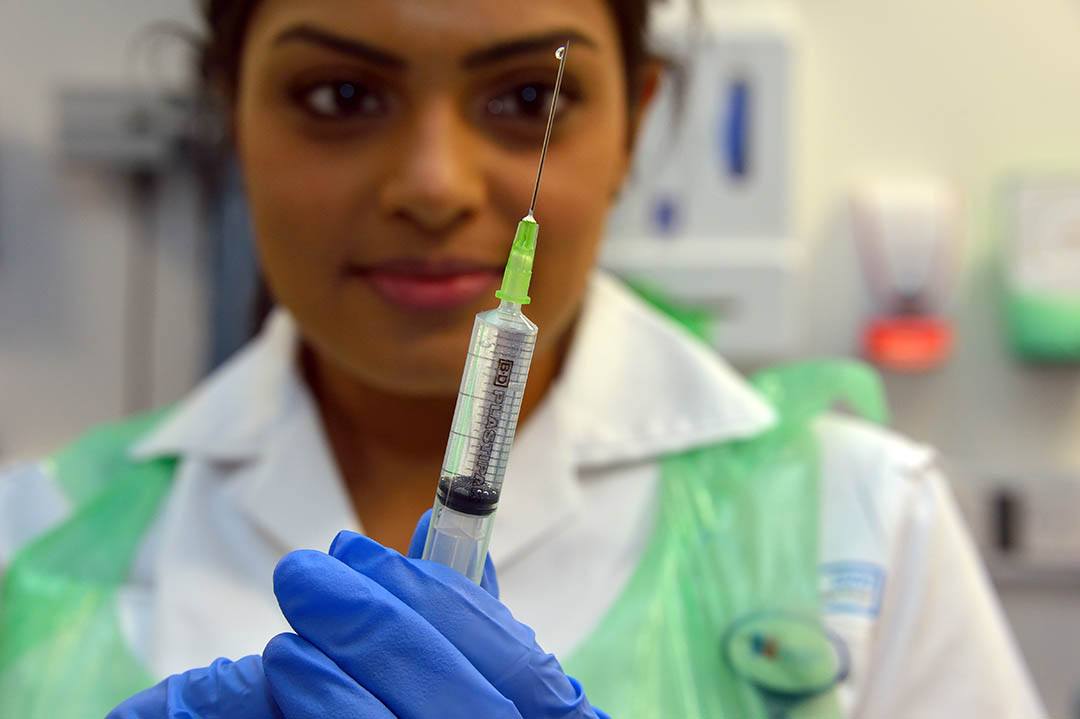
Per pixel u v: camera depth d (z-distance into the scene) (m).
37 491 0.88
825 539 0.76
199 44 0.89
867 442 0.80
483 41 0.63
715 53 1.23
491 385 0.52
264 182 0.67
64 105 1.29
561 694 0.52
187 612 0.73
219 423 0.82
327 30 0.63
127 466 0.87
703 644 0.70
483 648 0.51
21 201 1.34
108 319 1.35
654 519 0.75
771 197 1.23
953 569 0.77
